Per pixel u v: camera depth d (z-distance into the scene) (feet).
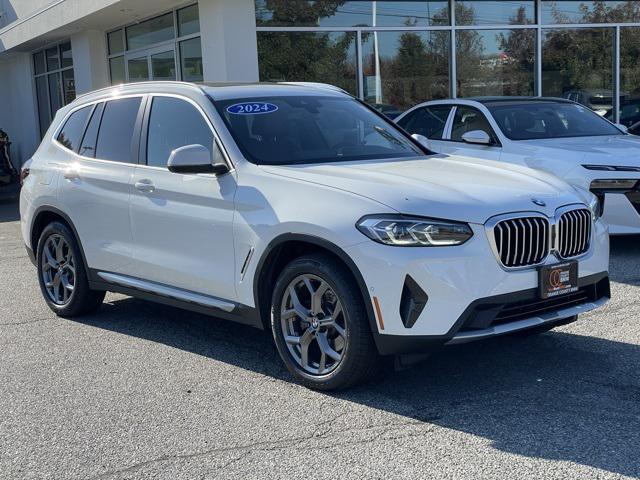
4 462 12.46
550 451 12.08
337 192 14.37
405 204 13.65
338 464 11.89
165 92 18.61
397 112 44.16
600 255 15.48
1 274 28.07
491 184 14.98
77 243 20.30
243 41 39.11
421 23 43.83
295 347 15.30
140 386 15.70
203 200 16.44
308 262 14.53
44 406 14.80
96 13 46.65
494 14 45.19
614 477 11.18
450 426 13.16
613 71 48.14
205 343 18.56
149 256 17.93
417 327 13.33
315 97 19.19
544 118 29.27
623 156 25.21
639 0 47.75
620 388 14.66
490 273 13.50
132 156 18.71
